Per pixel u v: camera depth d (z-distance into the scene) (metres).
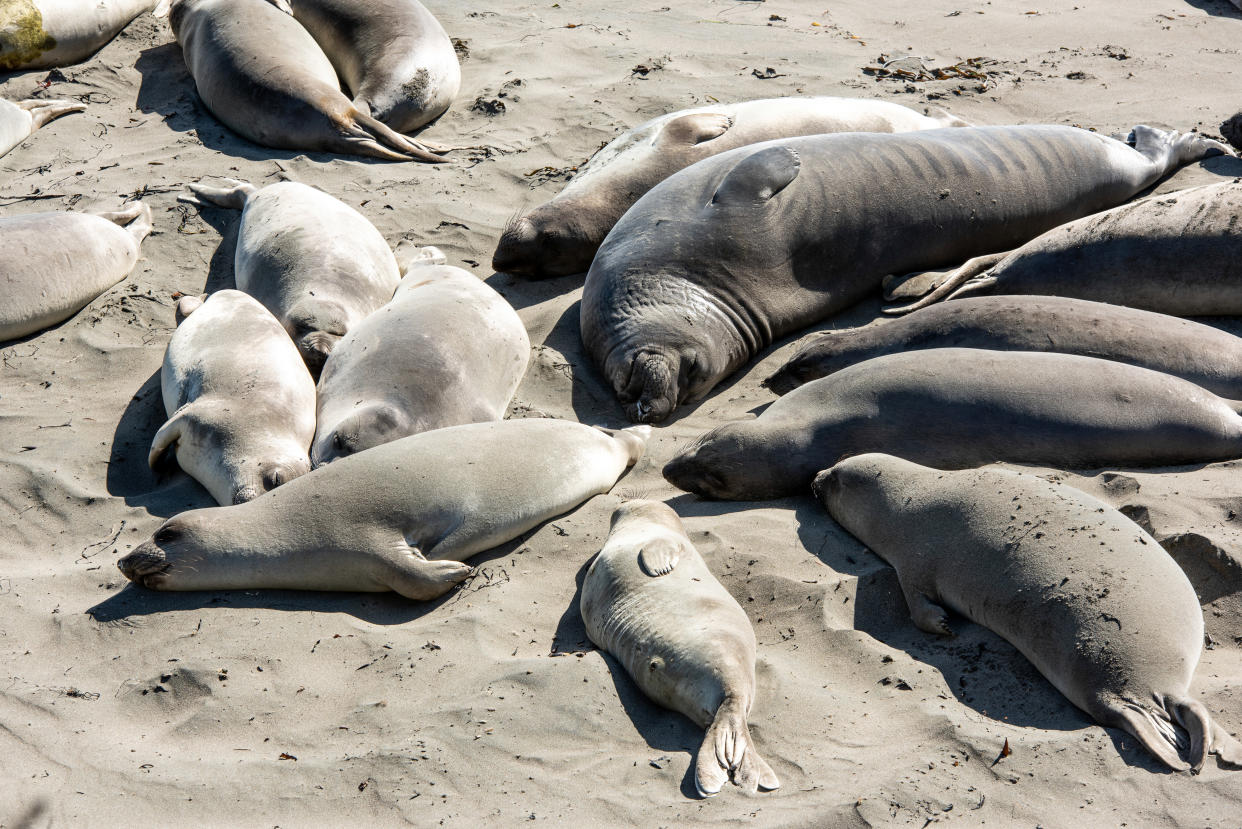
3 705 5.27
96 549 6.61
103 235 9.79
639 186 10.38
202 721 5.17
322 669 5.54
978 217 9.61
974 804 4.36
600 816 4.46
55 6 13.47
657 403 8.12
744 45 14.65
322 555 6.13
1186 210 8.75
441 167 11.74
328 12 13.73
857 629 5.64
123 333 9.14
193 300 9.24
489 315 8.45
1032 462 6.78
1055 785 4.43
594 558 6.29
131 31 14.52
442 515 6.33
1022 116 12.28
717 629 5.10
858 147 9.60
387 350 7.65
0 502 7.06
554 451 6.89
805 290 9.23
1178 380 6.89
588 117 12.49
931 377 7.00
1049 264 8.87
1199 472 6.55
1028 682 5.11
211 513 6.28
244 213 10.40
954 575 5.61
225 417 7.11
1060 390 6.82
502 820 4.48
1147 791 4.34
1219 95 12.55
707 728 4.82
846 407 7.09
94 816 4.59
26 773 4.83
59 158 11.84
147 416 8.03
